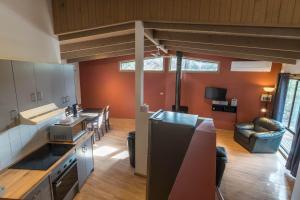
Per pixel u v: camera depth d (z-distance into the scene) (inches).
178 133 92.6
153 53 283.4
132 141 158.4
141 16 118.8
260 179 155.3
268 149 201.2
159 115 107.3
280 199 132.1
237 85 260.8
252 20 96.6
